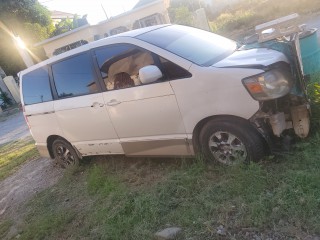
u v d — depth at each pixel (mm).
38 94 6137
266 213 3203
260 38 4262
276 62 3789
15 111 20672
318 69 4836
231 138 4020
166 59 4250
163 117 4414
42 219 4730
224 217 3375
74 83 5406
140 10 24812
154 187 4383
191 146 4375
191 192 4016
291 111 3975
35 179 6754
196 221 3475
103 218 4156
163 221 3717
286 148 4023
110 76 4840
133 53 4574
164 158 5145
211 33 5180
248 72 3695
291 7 17266
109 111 4957
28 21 32500
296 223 2963
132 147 4992
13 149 10617
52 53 26594
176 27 5129
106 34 26203
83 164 6172
